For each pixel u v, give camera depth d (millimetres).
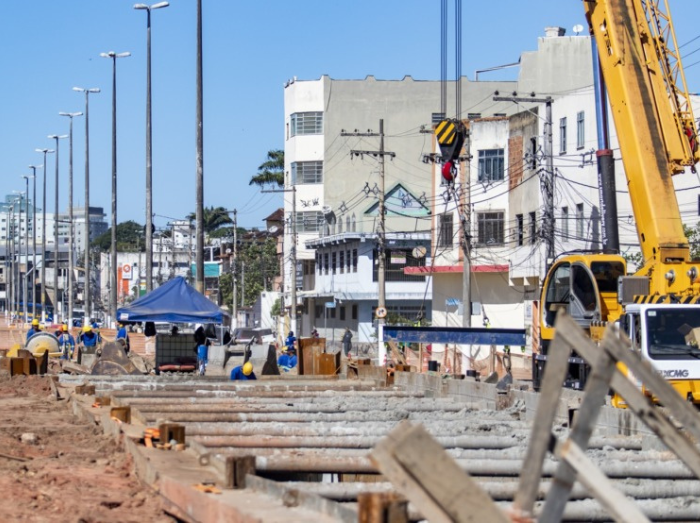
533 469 6719
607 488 6605
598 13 23531
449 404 23172
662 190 22281
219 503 9828
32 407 23188
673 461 14773
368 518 7785
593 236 48594
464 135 32219
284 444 16109
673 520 12102
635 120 22641
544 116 53812
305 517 9117
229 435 17297
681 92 23438
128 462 14125
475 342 31266
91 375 31406
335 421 20266
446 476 6555
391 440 6566
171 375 32406
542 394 6840
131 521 10859
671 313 19984
